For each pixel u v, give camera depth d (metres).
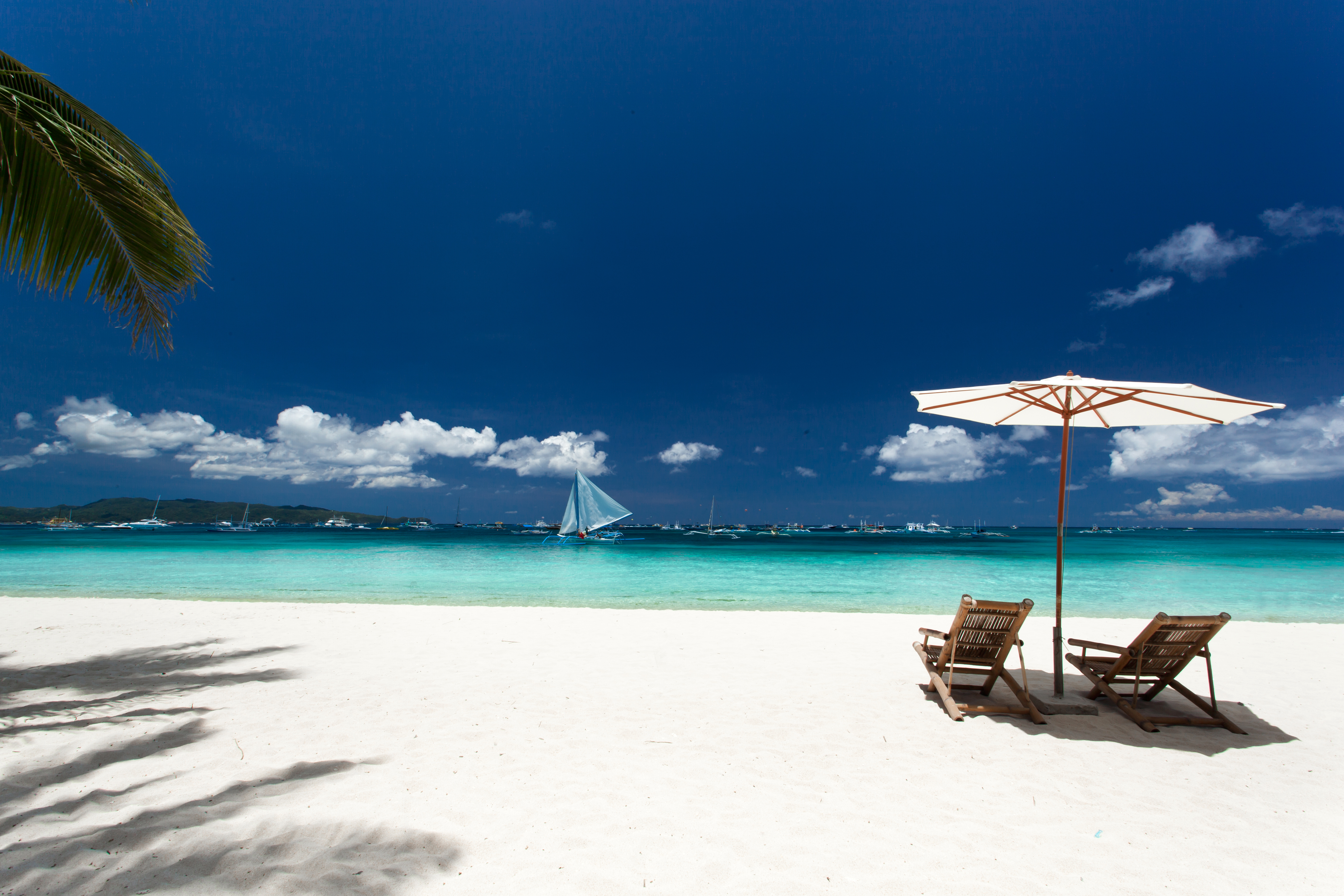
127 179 4.75
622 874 2.63
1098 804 3.43
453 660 6.95
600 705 5.23
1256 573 24.91
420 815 3.15
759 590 18.28
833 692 5.68
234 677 6.09
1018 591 18.25
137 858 2.62
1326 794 3.60
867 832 3.06
